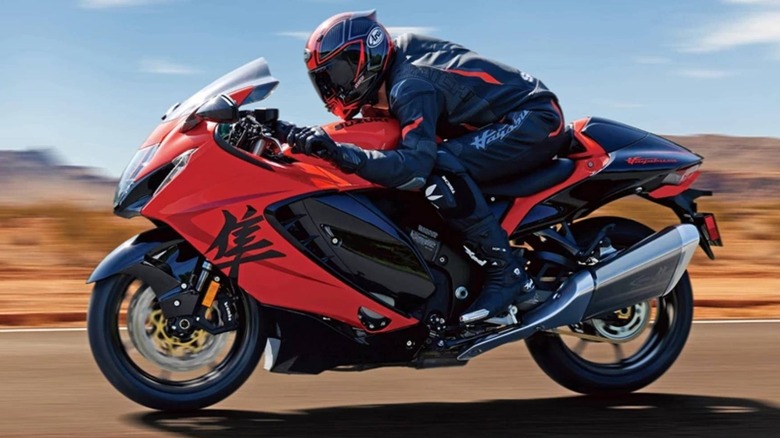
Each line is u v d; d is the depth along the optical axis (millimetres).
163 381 4715
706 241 5391
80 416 4672
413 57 4988
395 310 4785
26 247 15977
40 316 8688
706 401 5156
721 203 23828
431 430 4516
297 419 4691
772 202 25812
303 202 4680
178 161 4566
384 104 5094
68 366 5848
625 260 5188
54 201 20531
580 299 5066
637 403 5113
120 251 4598
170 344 4641
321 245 4738
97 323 4590
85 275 12922
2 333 7102
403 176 4645
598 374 5285
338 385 5484
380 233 4793
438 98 4879
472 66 4992
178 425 4523
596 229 5332
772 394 5328
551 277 5250
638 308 5336
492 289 4945
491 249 4918
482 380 5664
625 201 19594
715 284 11992
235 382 4727
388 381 5613
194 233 4527
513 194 5082
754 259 15766
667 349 5391
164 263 4594
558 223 5188
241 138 4648
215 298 4656
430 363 4926
